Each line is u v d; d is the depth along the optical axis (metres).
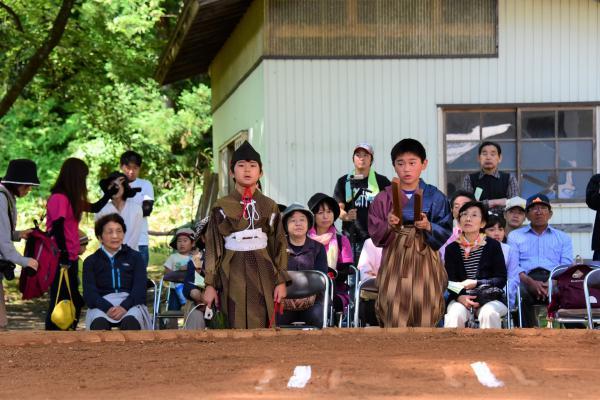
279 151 15.31
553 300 9.67
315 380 5.35
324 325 8.90
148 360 6.27
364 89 15.38
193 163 34.69
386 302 7.82
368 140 15.40
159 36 31.31
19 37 20.61
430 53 15.45
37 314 16.36
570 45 15.51
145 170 33.88
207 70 23.95
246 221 8.08
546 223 10.96
